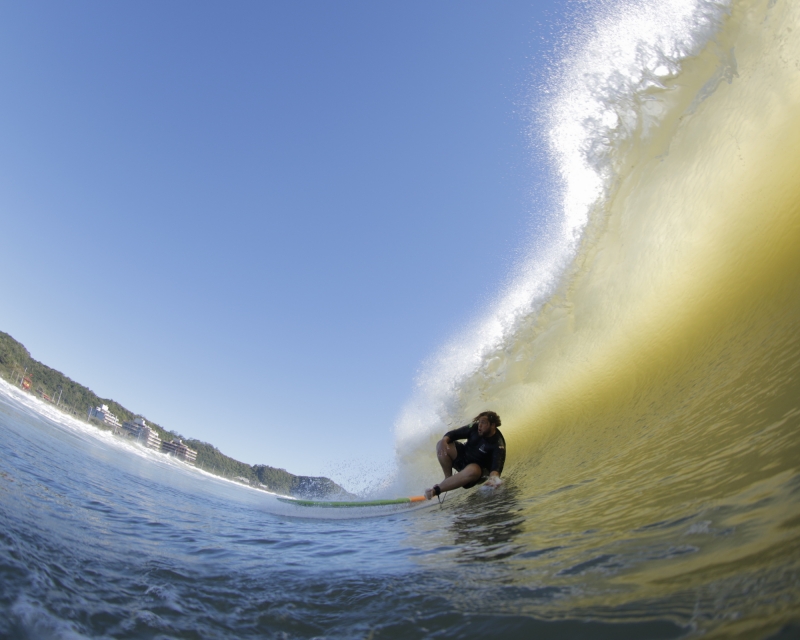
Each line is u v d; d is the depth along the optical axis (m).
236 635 1.74
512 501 4.45
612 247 8.34
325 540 3.89
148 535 3.31
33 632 1.48
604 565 1.95
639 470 3.53
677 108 7.47
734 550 1.63
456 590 2.08
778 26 6.42
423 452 10.06
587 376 7.64
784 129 6.03
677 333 5.93
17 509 2.82
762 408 3.02
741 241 5.74
